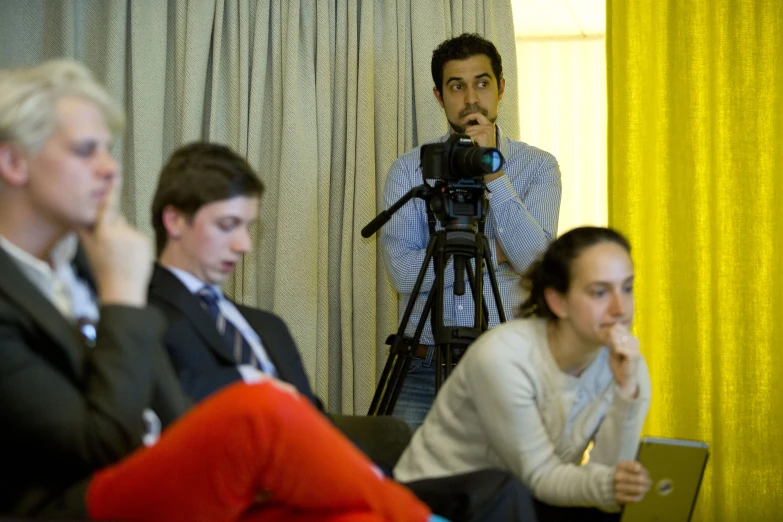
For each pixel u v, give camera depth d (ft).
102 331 10.55
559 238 14.37
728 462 25.35
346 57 25.90
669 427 25.38
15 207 10.96
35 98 10.68
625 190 25.45
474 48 22.09
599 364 14.56
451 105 22.24
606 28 25.89
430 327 21.42
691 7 25.67
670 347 25.41
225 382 13.10
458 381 14.55
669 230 25.44
